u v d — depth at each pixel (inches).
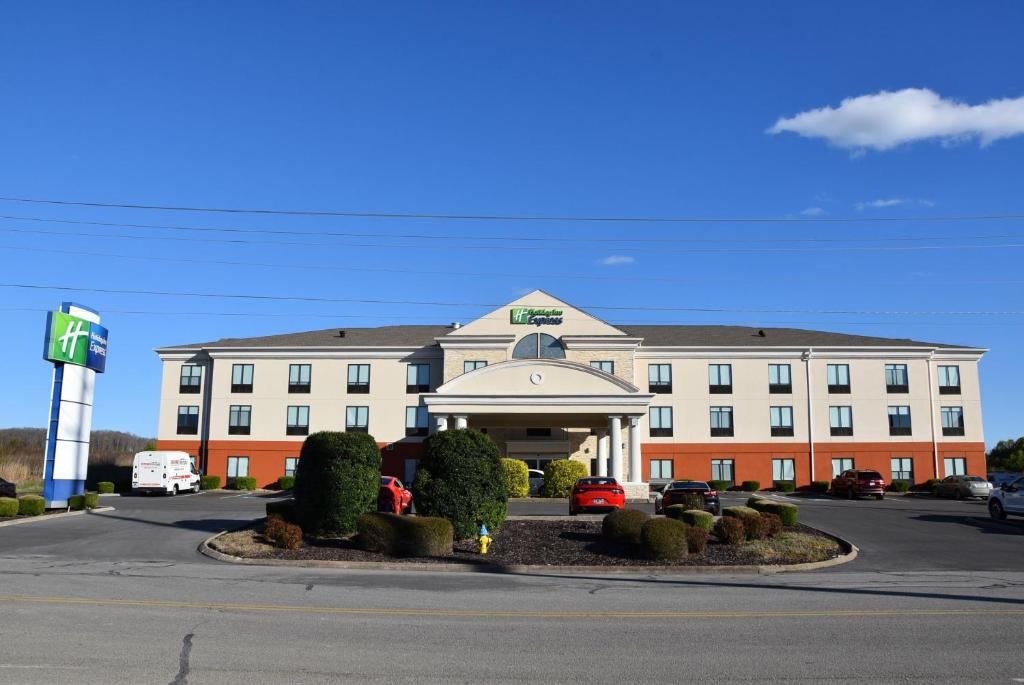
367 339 2165.4
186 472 1833.2
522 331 1963.6
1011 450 2800.2
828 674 343.6
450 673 336.5
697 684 326.3
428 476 860.0
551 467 1635.1
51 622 417.7
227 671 331.9
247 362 2087.8
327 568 721.0
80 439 1223.5
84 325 1222.9
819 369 2041.1
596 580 663.1
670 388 2028.8
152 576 616.1
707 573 726.5
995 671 350.3
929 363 2044.8
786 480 1990.7
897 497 1838.1
